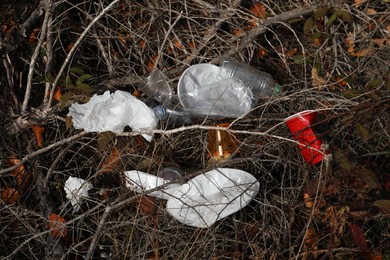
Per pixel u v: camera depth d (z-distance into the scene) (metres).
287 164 2.02
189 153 2.15
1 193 2.01
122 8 2.31
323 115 2.11
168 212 1.93
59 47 2.22
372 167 2.00
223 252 1.98
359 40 2.37
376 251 1.93
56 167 2.10
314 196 1.97
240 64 2.20
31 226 1.99
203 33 2.34
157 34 2.30
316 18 2.26
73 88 2.03
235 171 1.90
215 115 2.09
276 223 2.00
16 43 2.06
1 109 2.08
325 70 2.28
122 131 1.99
